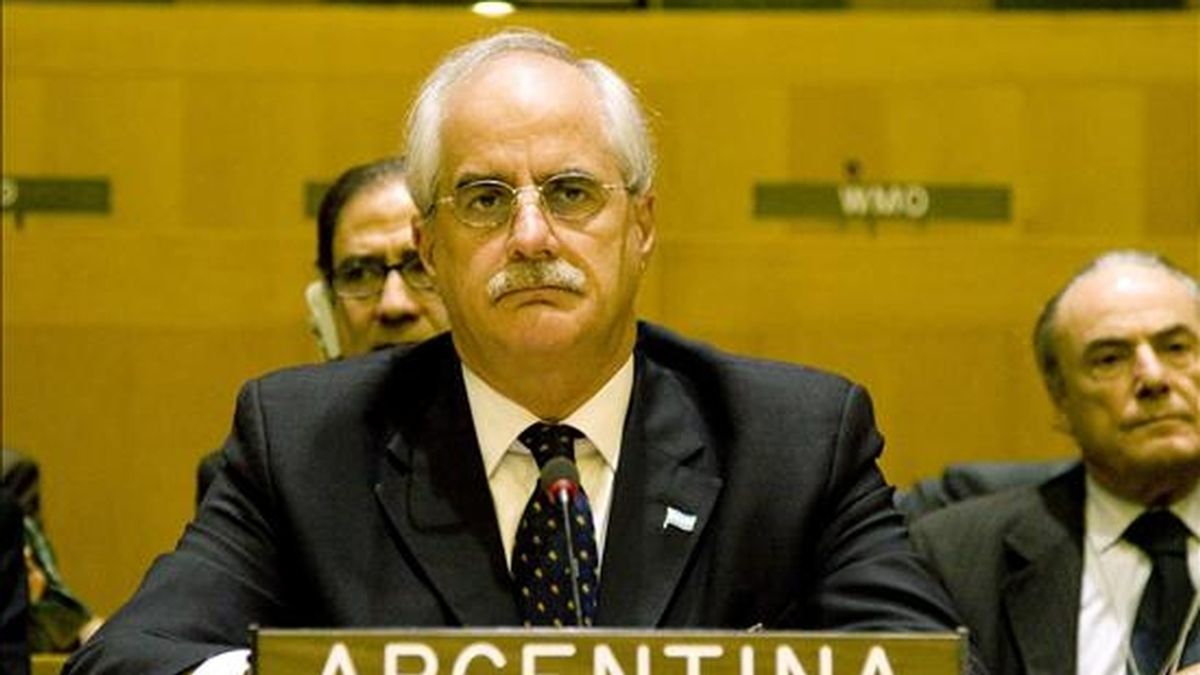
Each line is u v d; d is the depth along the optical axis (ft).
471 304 19.72
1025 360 50.72
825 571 20.66
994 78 52.60
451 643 15.74
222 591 19.99
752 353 50.83
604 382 20.83
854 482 21.16
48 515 50.06
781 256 50.98
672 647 15.79
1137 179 52.60
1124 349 33.27
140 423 50.31
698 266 50.93
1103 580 32.60
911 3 54.24
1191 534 32.96
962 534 33.09
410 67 52.11
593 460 20.79
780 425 21.07
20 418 50.16
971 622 32.22
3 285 50.37
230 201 51.75
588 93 19.99
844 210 52.24
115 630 19.42
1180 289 33.65
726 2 53.52
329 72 52.03
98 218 51.42
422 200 20.22
